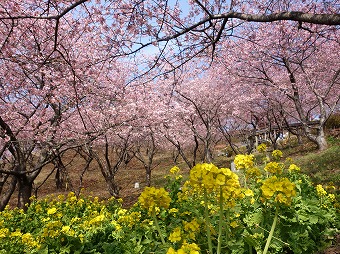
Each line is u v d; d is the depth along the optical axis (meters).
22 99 9.69
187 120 16.89
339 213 4.88
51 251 4.07
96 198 8.54
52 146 8.77
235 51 12.33
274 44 12.25
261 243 2.99
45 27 7.68
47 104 9.61
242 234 3.08
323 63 15.01
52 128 9.06
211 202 3.58
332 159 11.30
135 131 15.19
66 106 9.55
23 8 7.05
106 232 4.50
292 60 14.37
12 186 9.58
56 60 7.61
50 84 8.77
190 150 30.50
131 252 3.43
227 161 23.62
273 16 4.57
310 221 3.72
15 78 8.45
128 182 21.78
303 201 3.97
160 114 13.80
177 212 4.23
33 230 6.69
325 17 3.98
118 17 6.67
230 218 3.23
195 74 12.30
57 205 8.05
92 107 10.34
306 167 11.19
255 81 15.84
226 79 16.16
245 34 10.34
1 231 4.92
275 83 15.46
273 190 2.34
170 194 5.04
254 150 23.00
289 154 16.83
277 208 2.45
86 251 4.09
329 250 4.15
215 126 19.75
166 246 2.59
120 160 14.18
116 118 12.09
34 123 9.09
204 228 2.83
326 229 4.33
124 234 4.05
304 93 17.84
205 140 16.17
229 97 17.52
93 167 29.33
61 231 4.25
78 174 26.31
